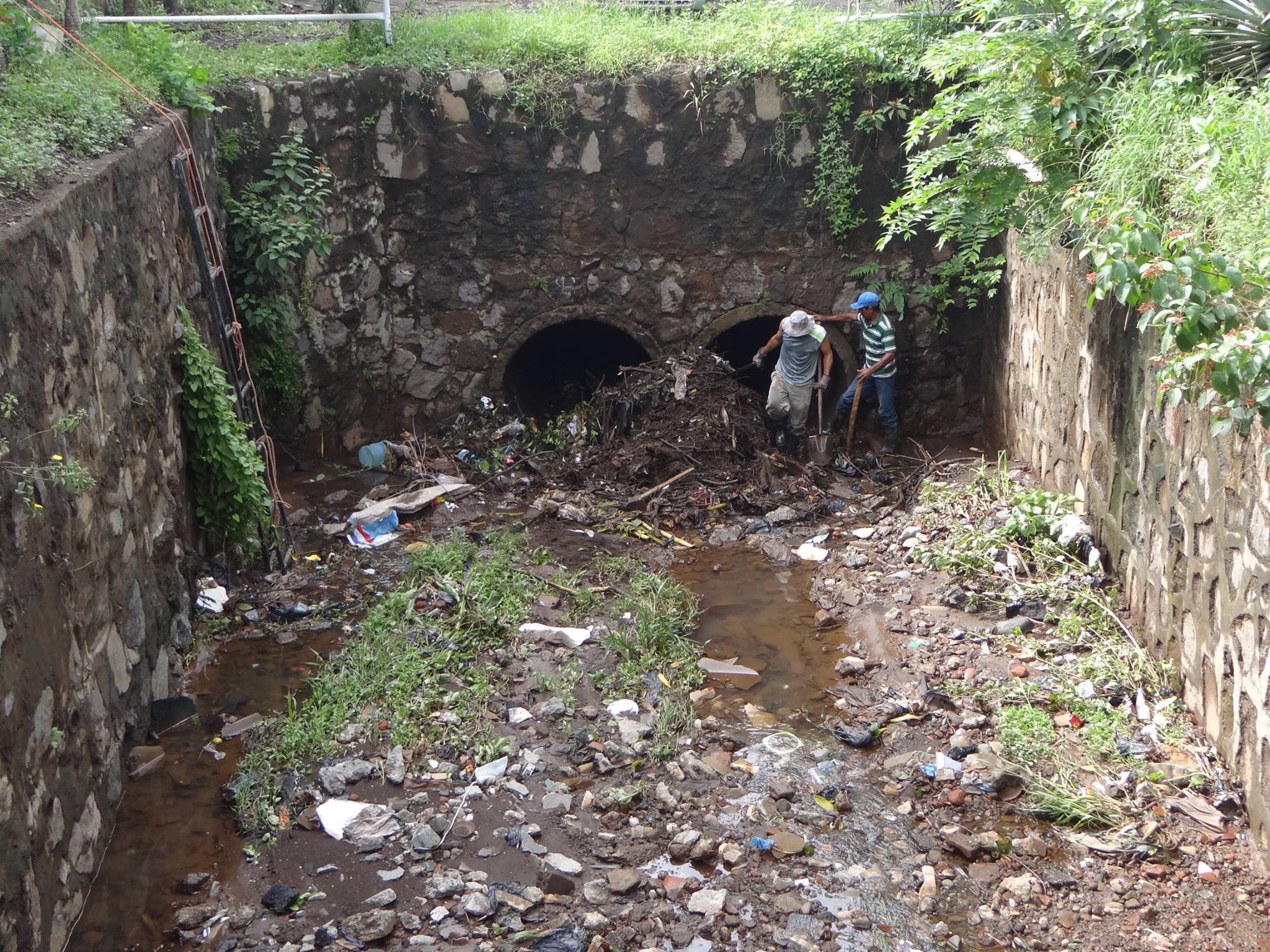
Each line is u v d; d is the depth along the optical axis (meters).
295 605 7.55
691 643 7.13
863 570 8.05
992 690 6.38
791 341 9.84
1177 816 5.34
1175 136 6.29
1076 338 7.82
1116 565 7.18
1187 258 5.12
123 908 4.93
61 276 5.19
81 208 5.55
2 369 4.36
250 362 9.41
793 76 9.91
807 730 6.26
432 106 9.76
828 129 10.05
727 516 9.12
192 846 5.33
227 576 7.77
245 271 9.20
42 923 4.40
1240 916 4.76
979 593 7.41
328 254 9.43
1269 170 5.41
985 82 8.16
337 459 10.17
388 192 9.90
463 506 9.30
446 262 10.24
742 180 10.22
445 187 9.99
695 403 9.99
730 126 10.05
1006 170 7.61
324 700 6.38
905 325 10.65
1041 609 7.15
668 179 10.18
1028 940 4.71
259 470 7.68
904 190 10.23
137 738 6.01
